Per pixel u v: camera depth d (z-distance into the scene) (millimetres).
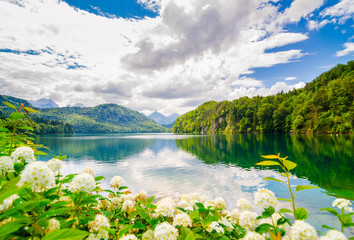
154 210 2863
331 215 9055
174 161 30016
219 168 23250
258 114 116000
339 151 29703
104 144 67500
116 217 2928
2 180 1916
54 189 1963
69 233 1154
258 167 22906
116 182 3814
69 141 83125
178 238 1970
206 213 2371
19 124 2750
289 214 8242
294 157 26844
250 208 3086
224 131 156750
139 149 50344
